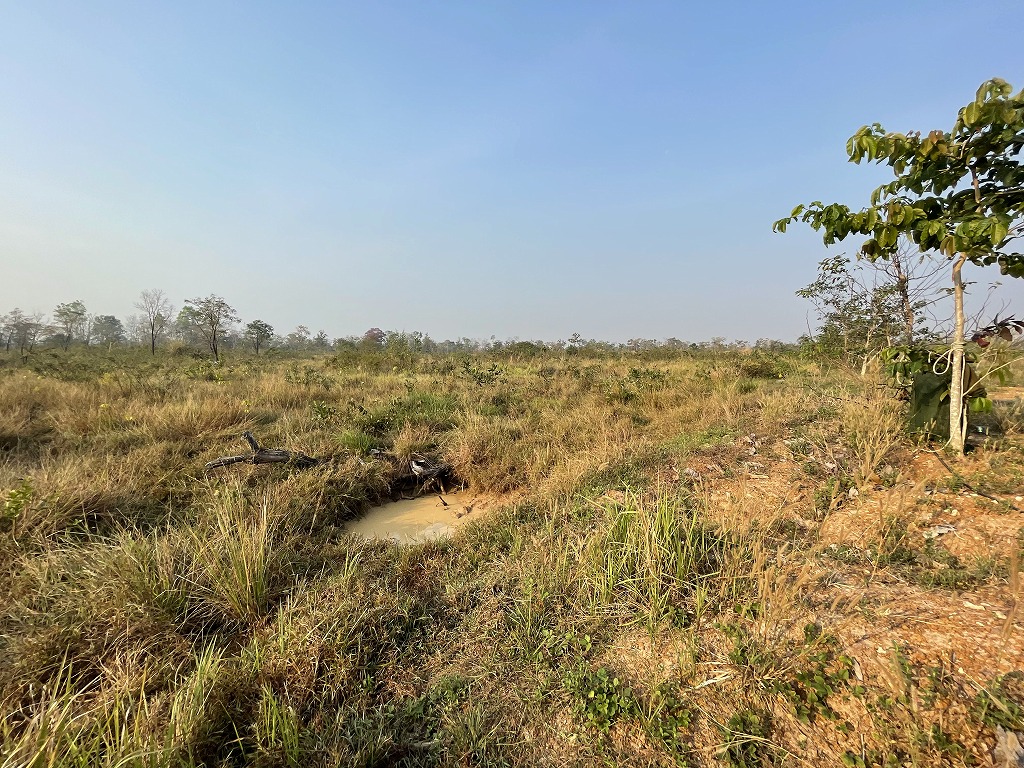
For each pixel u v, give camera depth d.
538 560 3.06
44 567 2.91
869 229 3.46
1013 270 3.28
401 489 5.51
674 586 2.54
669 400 7.63
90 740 1.80
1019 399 4.88
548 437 6.15
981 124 2.95
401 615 2.72
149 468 4.79
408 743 1.92
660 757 1.77
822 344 8.97
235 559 2.88
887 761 1.58
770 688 1.92
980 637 1.95
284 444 5.85
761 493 3.70
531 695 2.09
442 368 14.52
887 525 2.85
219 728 1.97
